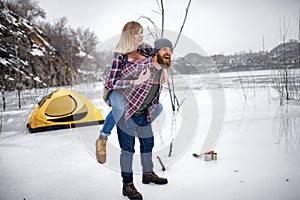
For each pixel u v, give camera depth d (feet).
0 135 14.82
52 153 11.24
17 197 7.41
